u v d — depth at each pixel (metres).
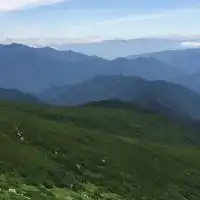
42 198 48.62
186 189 106.94
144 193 90.75
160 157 130.38
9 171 66.81
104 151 113.00
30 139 100.88
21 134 101.81
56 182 70.56
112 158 108.31
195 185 112.12
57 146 101.56
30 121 119.88
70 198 57.00
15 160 74.94
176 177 113.88
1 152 78.31
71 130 126.50
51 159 87.56
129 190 88.44
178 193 101.38
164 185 103.12
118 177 94.19
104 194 74.81
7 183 54.28
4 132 99.50
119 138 140.38
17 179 62.12
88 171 90.75
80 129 133.00
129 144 134.12
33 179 65.06
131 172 102.88
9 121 110.75
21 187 54.47
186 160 139.50
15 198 43.34
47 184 65.38
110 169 97.25
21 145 89.06
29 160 77.38
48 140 103.88
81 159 96.75
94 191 73.69
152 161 122.25
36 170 72.06
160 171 114.06
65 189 66.44
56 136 109.50
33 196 47.94
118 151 119.75
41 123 123.56
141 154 125.06
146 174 106.69
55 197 52.50
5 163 71.38
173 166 124.50
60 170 78.06
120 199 75.06
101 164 99.50
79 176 83.62
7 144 85.81
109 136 136.00
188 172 122.25
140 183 96.62
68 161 90.38
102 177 89.88
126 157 116.38
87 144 115.12
